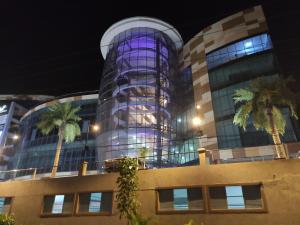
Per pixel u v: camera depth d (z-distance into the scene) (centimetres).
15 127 8731
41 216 2781
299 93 3048
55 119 4138
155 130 5038
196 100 5606
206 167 2389
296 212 1969
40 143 6656
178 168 2475
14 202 2991
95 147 6038
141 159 3073
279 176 2123
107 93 5766
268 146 4203
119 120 5181
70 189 2800
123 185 2277
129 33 6400
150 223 2302
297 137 4012
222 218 2156
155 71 5709
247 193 2188
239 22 5588
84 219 2592
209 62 5747
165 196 2419
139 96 5350
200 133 5119
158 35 6391
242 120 3136
